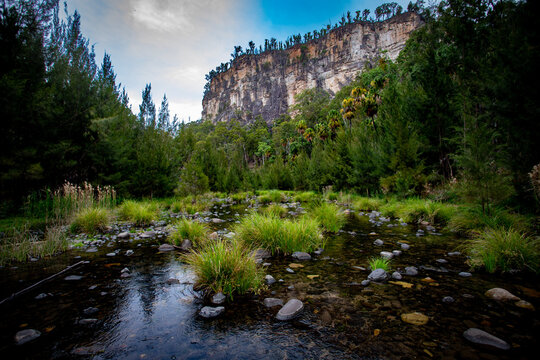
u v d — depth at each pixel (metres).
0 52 9.34
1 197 9.36
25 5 10.15
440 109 13.35
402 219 8.75
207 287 3.25
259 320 2.49
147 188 17.83
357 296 3.00
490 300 2.80
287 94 150.50
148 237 6.96
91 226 7.53
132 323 2.47
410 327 2.29
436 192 11.66
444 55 14.38
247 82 170.38
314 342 2.09
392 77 29.38
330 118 45.78
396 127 13.79
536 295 2.88
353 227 7.81
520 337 2.09
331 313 2.59
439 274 3.69
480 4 11.95
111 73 22.94
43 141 11.01
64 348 2.05
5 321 2.52
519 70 6.54
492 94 7.43
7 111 8.77
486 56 9.88
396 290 3.15
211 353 1.97
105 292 3.27
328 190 21.52
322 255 4.87
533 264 3.58
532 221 5.77
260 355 1.93
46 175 11.16
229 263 3.27
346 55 135.75
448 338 2.11
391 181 13.73
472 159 6.63
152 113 28.89
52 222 8.33
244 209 14.30
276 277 3.71
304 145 62.50
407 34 128.00
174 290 3.32
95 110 13.91
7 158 9.02
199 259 3.49
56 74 12.62
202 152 27.98
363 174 17.81
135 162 18.11
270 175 33.56
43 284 3.56
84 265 4.46
